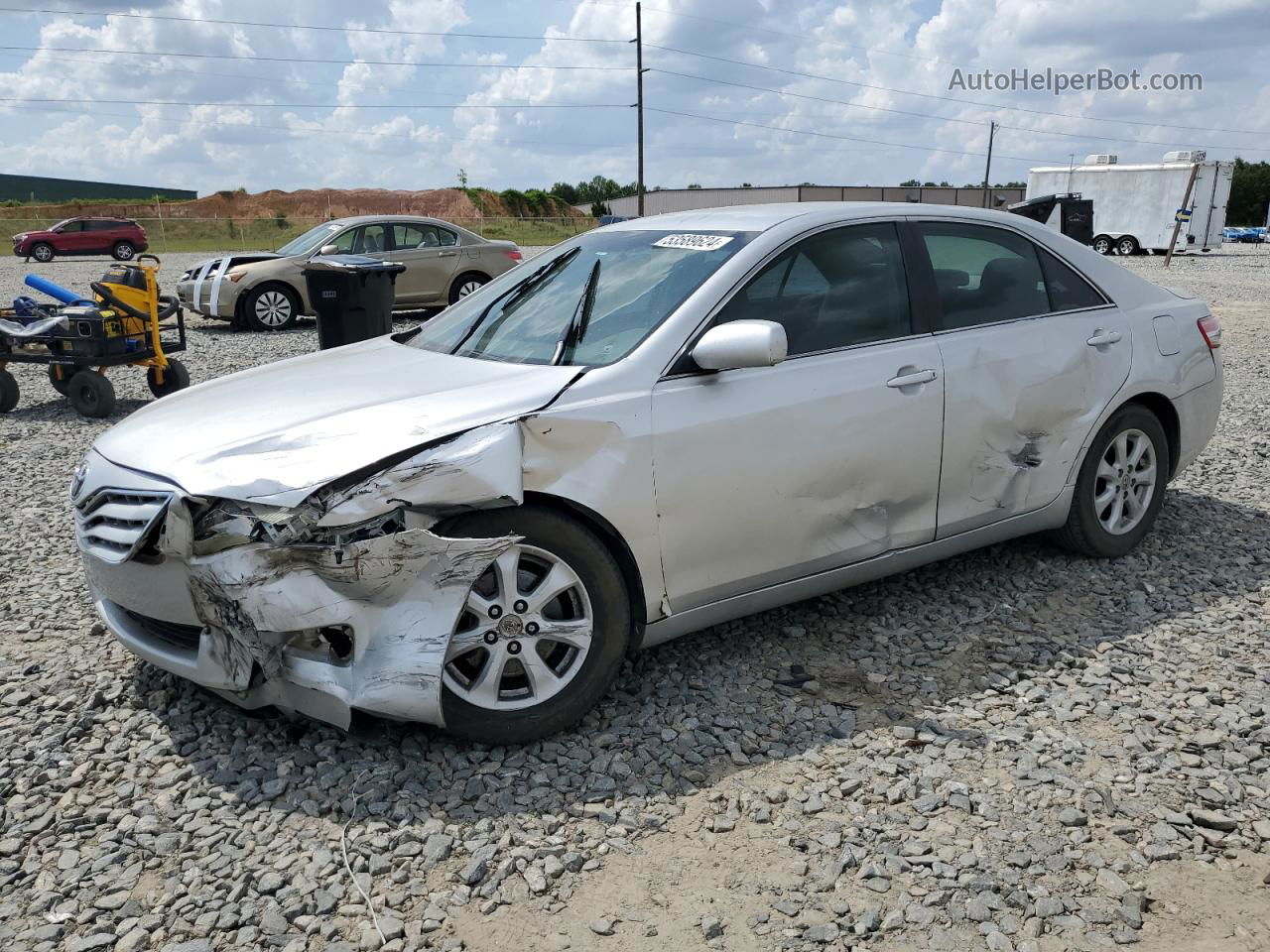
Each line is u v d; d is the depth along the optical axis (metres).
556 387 3.27
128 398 10.20
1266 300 17.53
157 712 3.54
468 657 3.22
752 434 3.50
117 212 54.19
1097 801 2.93
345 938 2.44
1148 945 2.38
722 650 3.95
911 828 2.83
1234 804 2.92
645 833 2.83
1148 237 33.69
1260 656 3.86
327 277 9.22
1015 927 2.44
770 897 2.56
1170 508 5.64
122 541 3.14
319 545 2.89
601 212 62.81
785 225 3.84
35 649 4.11
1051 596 4.43
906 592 4.48
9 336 9.23
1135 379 4.60
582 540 3.22
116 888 2.62
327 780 3.06
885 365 3.84
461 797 2.98
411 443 3.00
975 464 4.12
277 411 3.39
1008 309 4.30
